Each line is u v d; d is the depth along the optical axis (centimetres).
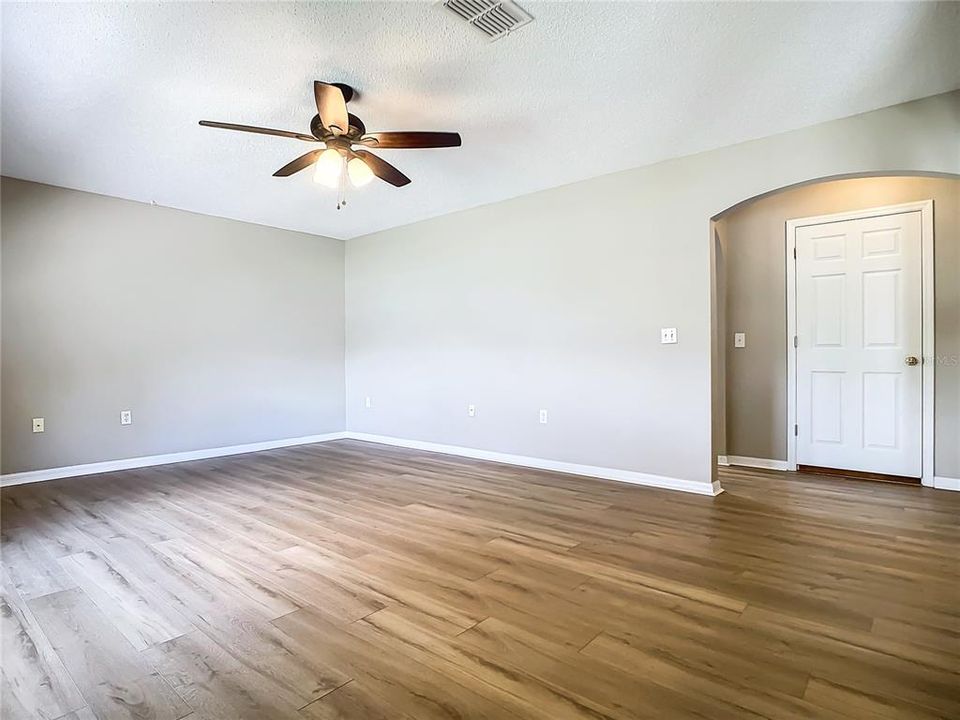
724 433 471
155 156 359
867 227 407
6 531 295
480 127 319
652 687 154
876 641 178
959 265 369
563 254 435
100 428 446
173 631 187
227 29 221
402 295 566
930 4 207
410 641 180
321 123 268
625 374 401
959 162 276
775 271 450
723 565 242
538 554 257
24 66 246
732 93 279
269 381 560
